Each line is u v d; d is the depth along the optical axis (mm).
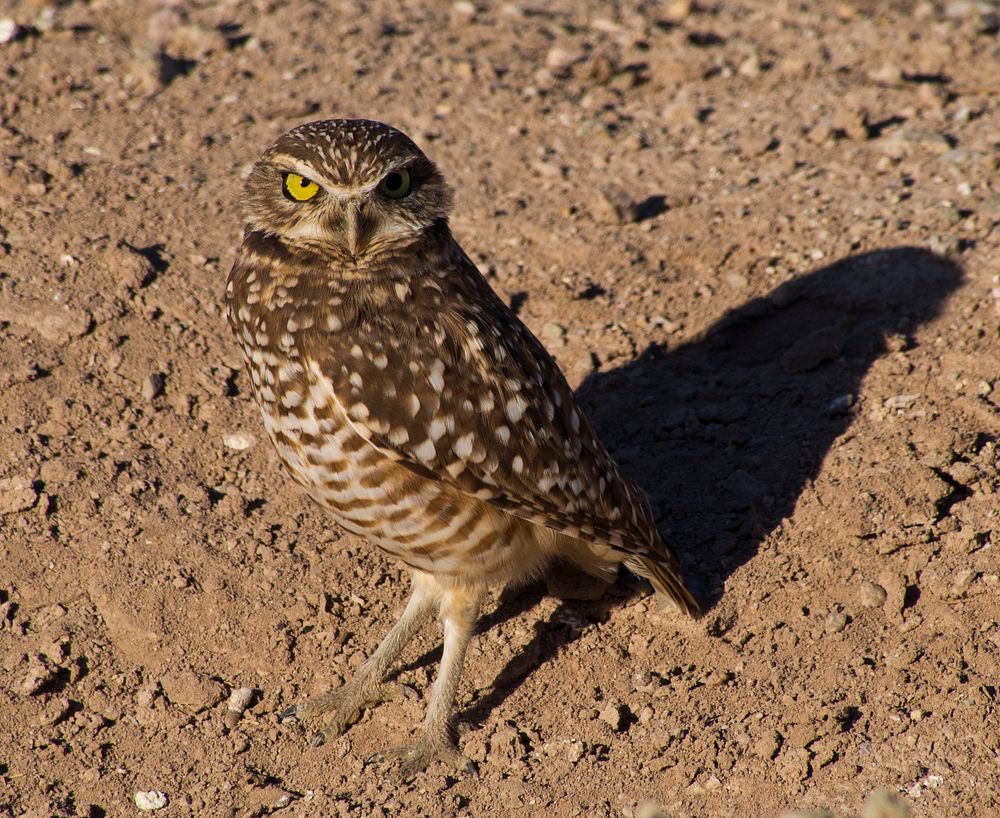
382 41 17953
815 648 9383
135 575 10023
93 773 9008
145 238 13102
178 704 9438
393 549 9055
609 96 16828
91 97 15930
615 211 13891
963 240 12789
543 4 19672
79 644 9633
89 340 11812
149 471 10867
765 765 8680
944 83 16797
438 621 10195
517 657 9742
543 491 8969
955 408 10859
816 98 16422
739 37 18453
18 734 9180
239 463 11125
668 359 12469
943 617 9352
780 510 10430
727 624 9680
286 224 8562
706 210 14031
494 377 8789
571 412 9344
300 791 8977
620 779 8773
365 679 9430
